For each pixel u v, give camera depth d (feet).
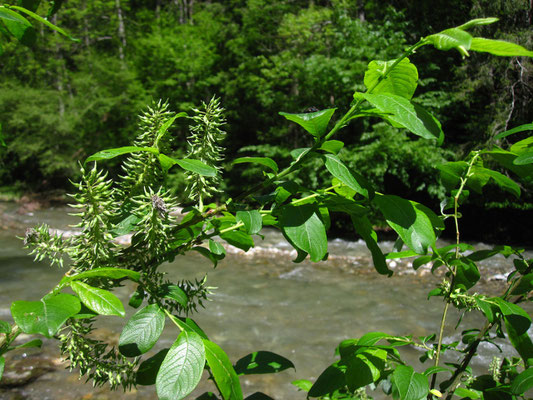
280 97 52.21
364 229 3.10
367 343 3.51
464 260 3.63
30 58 70.38
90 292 2.25
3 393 14.37
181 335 2.25
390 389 4.28
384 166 41.22
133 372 2.60
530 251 37.73
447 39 2.30
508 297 3.63
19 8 2.52
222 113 2.89
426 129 2.44
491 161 36.83
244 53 60.54
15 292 24.70
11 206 60.03
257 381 15.84
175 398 2.05
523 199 41.09
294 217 2.70
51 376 15.51
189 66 57.67
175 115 2.80
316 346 18.78
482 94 44.75
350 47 44.45
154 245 2.63
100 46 88.17
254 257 33.06
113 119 68.39
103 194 2.42
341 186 3.36
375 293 25.25
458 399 8.10
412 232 2.67
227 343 19.02
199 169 2.64
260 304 23.66
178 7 84.99
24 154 68.49
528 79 39.37
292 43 52.37
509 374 4.20
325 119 2.77
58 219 49.57
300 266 31.01
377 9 53.06
